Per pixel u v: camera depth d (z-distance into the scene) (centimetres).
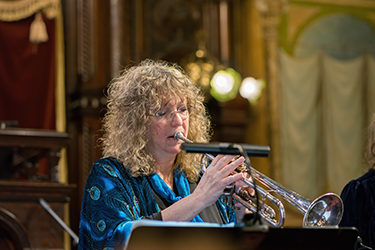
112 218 274
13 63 1012
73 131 1027
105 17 1062
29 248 625
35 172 707
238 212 322
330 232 227
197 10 1155
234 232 216
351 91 1284
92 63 1031
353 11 1327
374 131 357
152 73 312
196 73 1112
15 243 621
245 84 1124
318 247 228
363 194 321
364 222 316
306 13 1286
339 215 276
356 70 1298
